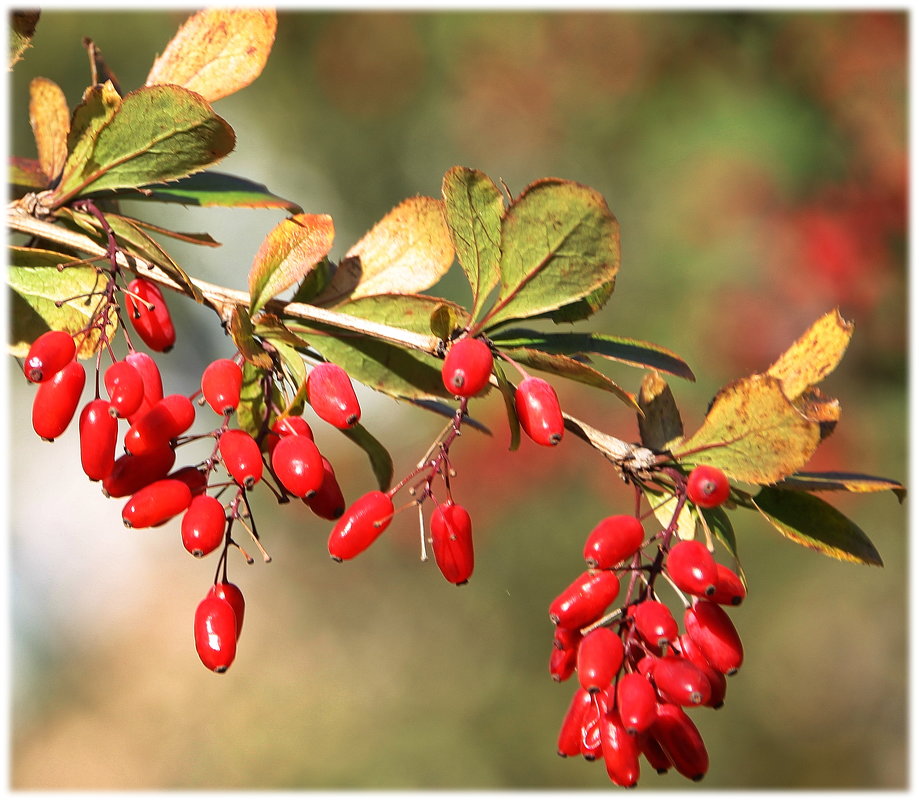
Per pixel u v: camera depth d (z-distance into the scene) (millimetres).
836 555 1508
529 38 6680
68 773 8555
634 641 1478
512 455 6684
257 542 1509
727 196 5957
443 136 7117
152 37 6957
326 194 7766
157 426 1473
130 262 1615
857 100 6109
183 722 8828
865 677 6461
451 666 7508
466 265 1495
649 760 1516
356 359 1643
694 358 5727
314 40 7164
